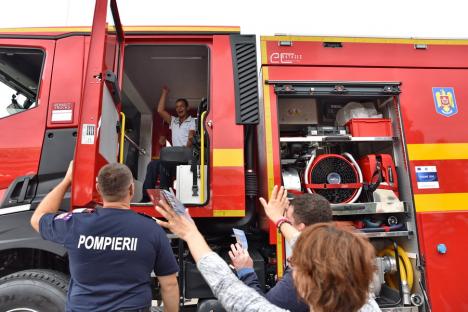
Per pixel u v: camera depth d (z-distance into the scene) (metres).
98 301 1.52
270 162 2.75
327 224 0.99
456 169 2.87
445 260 2.69
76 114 2.62
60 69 2.70
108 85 2.29
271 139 2.79
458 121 2.96
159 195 1.40
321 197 1.75
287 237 1.63
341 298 0.85
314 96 2.97
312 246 0.92
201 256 1.25
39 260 2.50
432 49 3.08
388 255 2.95
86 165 2.01
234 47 2.82
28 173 2.53
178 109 4.06
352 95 2.94
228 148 2.63
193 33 2.88
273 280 2.79
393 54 3.04
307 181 2.95
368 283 0.88
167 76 3.98
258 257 2.66
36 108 2.64
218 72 2.78
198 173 2.71
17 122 2.62
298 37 2.98
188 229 1.34
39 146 2.58
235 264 1.59
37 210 1.86
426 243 2.71
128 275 1.57
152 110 4.69
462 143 2.92
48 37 2.76
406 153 2.87
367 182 3.00
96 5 2.19
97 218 1.62
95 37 2.17
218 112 2.70
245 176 2.73
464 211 2.79
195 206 2.54
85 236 1.58
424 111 2.96
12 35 2.75
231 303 1.11
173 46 3.09
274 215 1.76
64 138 2.60
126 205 1.73
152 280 2.70
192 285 2.48
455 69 3.07
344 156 3.15
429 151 2.89
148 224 1.69
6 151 2.56
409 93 2.98
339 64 2.96
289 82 2.87
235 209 2.55
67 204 2.45
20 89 2.82
